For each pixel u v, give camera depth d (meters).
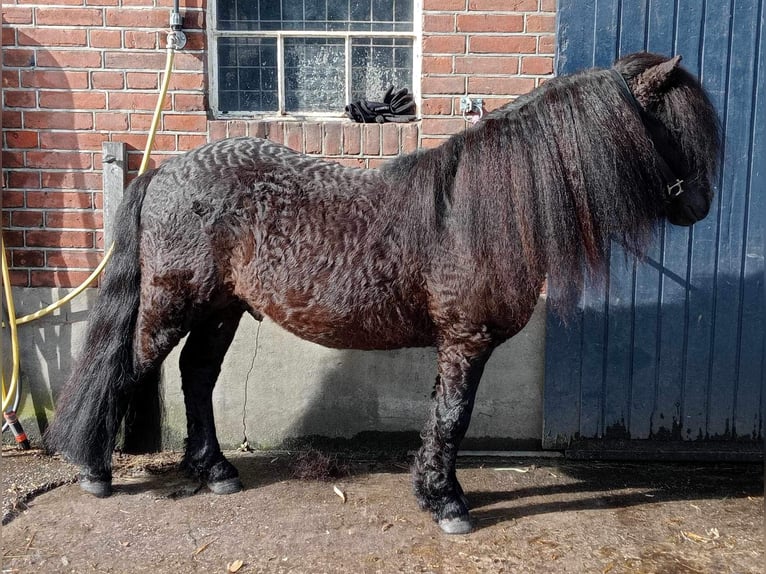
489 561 2.41
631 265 3.29
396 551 2.47
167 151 3.33
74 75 3.27
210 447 2.97
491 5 3.24
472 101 3.28
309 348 3.39
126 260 2.74
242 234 2.57
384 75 3.47
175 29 3.21
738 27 3.20
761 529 2.68
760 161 3.26
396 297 2.50
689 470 3.32
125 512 2.74
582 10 3.20
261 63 3.46
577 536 2.60
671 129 2.36
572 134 2.29
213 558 2.42
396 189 2.52
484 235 2.35
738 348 3.37
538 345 3.41
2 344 3.36
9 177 3.30
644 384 3.39
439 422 2.55
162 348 2.74
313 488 3.01
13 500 2.79
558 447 3.44
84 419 2.68
